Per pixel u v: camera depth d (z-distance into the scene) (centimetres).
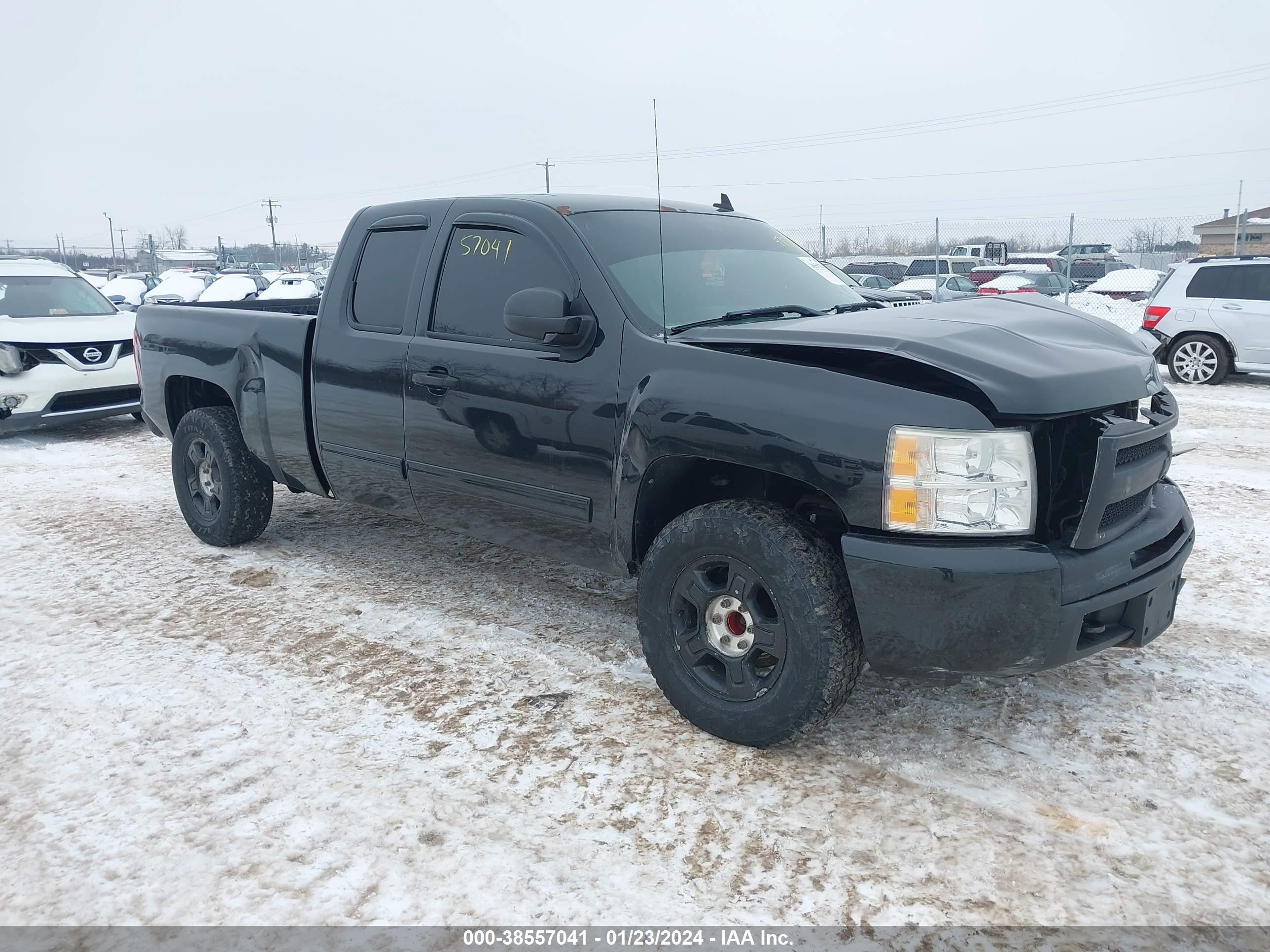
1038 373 270
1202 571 480
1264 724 326
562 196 395
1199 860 256
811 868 256
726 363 307
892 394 275
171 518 615
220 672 379
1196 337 1194
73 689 365
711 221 418
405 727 334
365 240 442
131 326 958
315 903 245
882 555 272
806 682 288
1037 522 277
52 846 270
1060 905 240
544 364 356
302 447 468
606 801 287
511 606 449
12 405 861
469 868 257
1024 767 303
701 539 306
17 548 552
